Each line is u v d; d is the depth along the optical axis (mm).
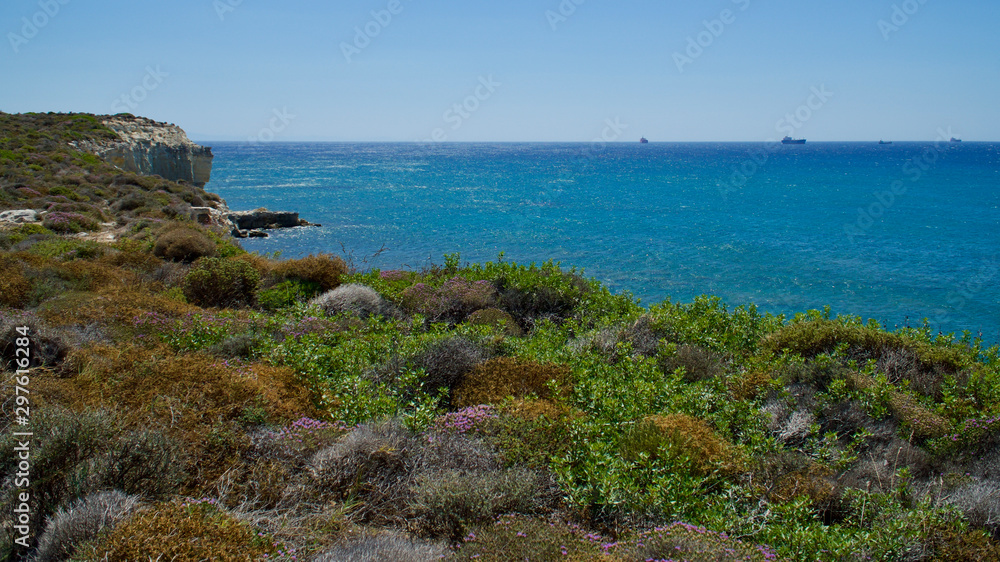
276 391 6559
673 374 8031
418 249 36688
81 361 6820
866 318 22828
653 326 10281
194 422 5441
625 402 6887
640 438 5805
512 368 7684
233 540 3896
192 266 13672
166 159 55562
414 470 5211
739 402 6848
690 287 27453
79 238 20984
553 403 6820
